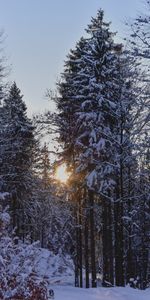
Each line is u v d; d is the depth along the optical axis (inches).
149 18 481.4
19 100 1612.9
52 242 1708.9
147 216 1421.0
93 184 1149.7
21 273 313.4
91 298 627.2
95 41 1200.8
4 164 1492.4
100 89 1144.2
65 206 1421.0
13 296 307.7
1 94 1214.3
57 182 1312.7
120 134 1043.9
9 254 321.1
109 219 1284.4
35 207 1824.6
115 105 1114.7
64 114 1277.1
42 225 1888.5
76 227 1285.7
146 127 557.3
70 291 693.3
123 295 673.6
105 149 1131.3
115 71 1135.6
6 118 1336.1
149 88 506.6
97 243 1621.6
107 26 1233.4
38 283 323.3
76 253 1298.0
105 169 1138.7
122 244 1119.0
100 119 1147.3
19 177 1615.4
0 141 1310.3
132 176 1186.0
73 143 1239.5
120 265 1119.6
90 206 1216.2
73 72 1293.1
